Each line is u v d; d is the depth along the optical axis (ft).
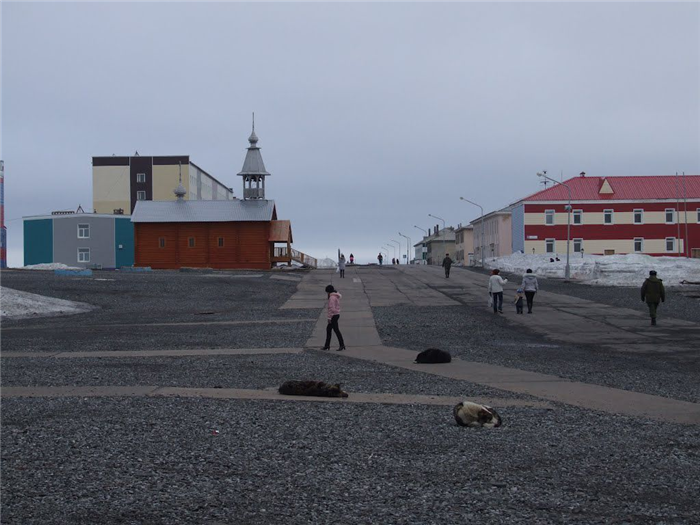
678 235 290.35
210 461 28.48
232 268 249.14
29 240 321.11
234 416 37.06
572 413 39.09
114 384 47.29
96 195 391.86
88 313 111.45
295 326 91.30
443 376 52.08
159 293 140.26
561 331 87.04
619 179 302.04
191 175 398.83
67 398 41.86
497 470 27.63
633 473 27.32
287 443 31.58
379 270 241.55
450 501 23.82
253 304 126.31
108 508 22.75
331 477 26.53
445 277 200.13
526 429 34.96
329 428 34.65
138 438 32.04
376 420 36.63
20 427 34.04
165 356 62.90
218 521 21.79
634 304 121.70
